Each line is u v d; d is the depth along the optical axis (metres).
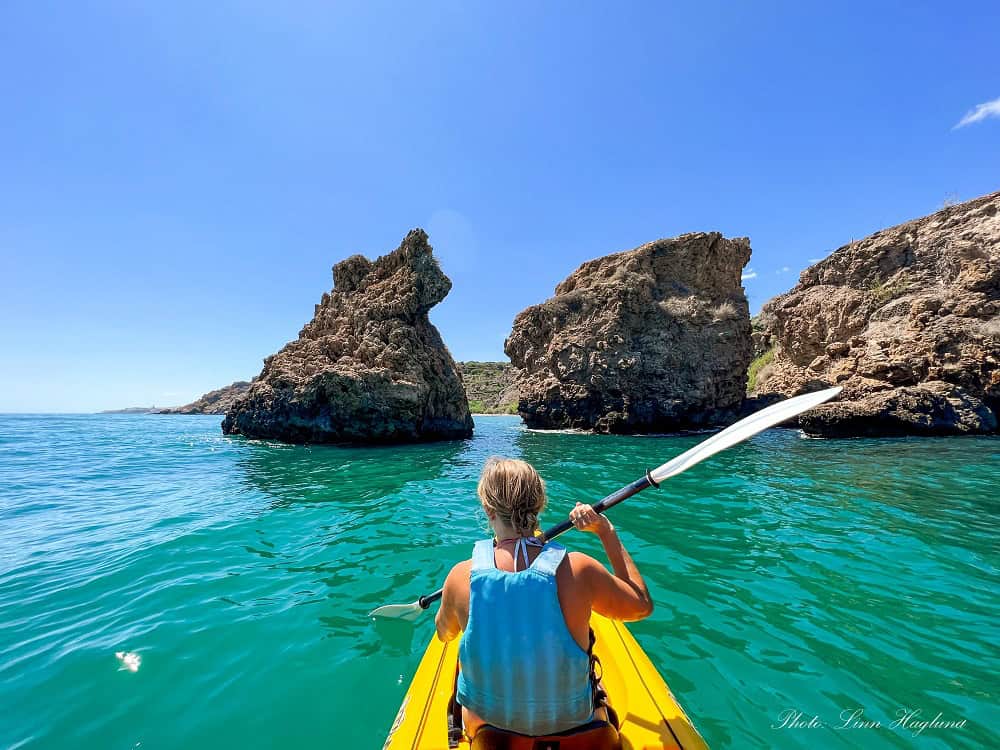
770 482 8.60
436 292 20.94
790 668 2.89
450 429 20.45
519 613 1.36
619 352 21.83
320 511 6.94
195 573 4.55
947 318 19.05
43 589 4.20
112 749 2.31
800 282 30.31
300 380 19.05
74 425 37.66
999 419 17.06
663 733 1.86
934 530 5.64
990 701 2.57
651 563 4.67
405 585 4.26
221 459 13.41
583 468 11.06
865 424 16.22
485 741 1.43
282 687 2.81
